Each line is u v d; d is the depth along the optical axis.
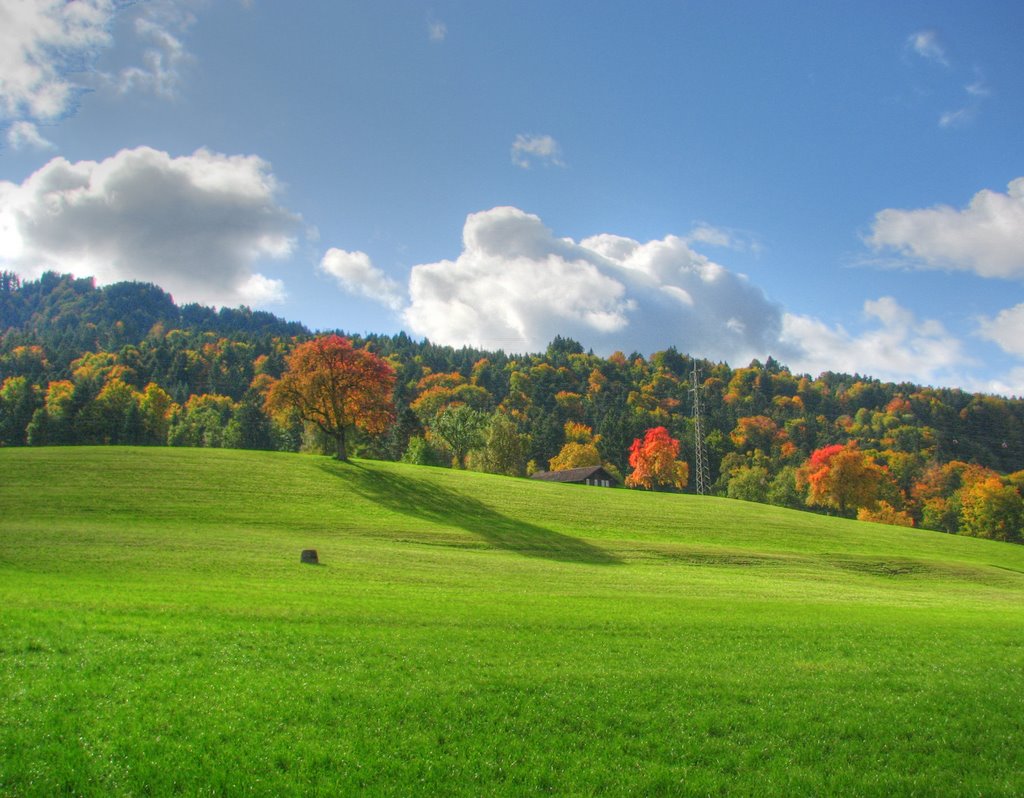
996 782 14.11
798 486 149.12
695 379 143.12
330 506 62.53
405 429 142.50
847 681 19.70
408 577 36.94
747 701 17.75
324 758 13.09
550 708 16.33
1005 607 43.28
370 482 74.62
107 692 15.28
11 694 14.76
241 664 17.77
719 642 23.86
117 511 52.03
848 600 41.22
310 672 17.53
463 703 16.17
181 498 58.44
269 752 13.15
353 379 83.56
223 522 52.69
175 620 21.59
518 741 14.55
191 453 79.44
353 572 37.12
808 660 21.91
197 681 16.27
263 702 15.36
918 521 151.50
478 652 20.34
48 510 50.28
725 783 13.48
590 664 19.91
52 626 19.66
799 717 16.77
